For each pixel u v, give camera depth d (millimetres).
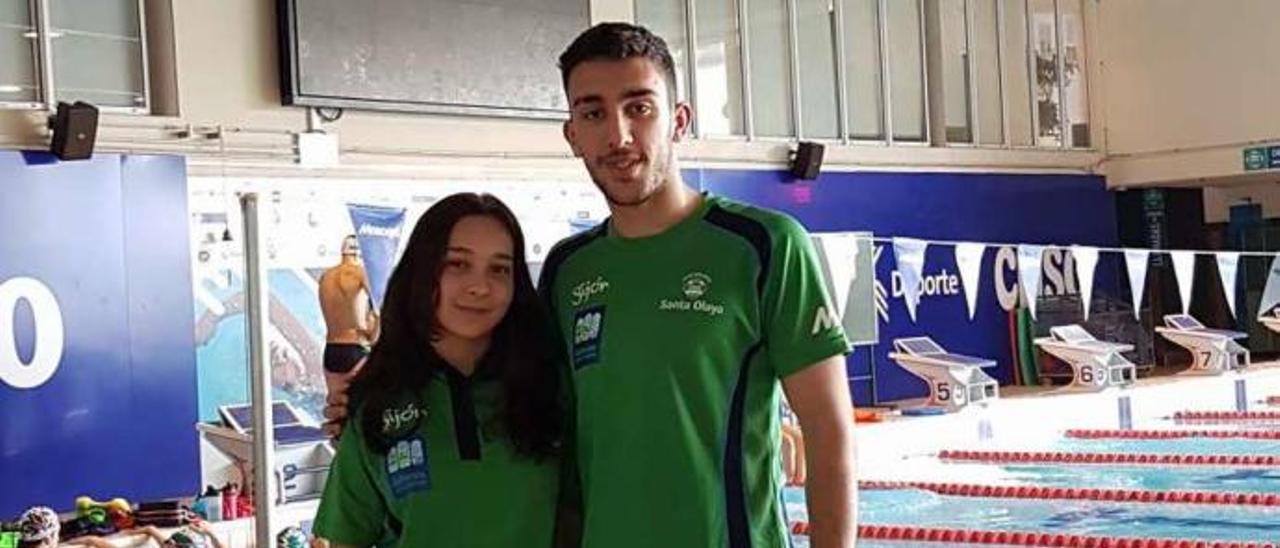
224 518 6324
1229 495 7086
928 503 7391
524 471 2367
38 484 7289
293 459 6738
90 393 7477
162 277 7754
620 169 2152
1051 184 13094
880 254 11594
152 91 7977
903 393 11656
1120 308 13266
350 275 7512
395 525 2473
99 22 7738
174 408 7781
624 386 2193
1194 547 5957
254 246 3549
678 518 2160
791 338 2174
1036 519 6828
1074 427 10367
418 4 8773
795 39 11414
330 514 2529
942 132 12461
